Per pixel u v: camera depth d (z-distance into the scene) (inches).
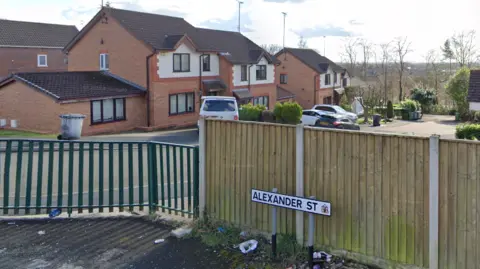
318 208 247.3
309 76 1945.1
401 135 234.2
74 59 1320.1
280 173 275.9
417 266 233.1
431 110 2050.9
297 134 266.5
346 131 250.4
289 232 275.3
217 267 253.4
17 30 1865.2
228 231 293.1
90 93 1040.8
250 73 1491.1
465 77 1697.8
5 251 275.7
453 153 219.6
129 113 1146.0
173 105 1245.7
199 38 1423.5
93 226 316.2
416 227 232.4
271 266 250.7
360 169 248.1
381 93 2096.5
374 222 245.1
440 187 223.6
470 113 1673.2
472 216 217.0
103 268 253.8
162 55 1192.8
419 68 3634.4
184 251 273.6
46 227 315.3
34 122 1012.5
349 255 254.4
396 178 236.8
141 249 277.4
